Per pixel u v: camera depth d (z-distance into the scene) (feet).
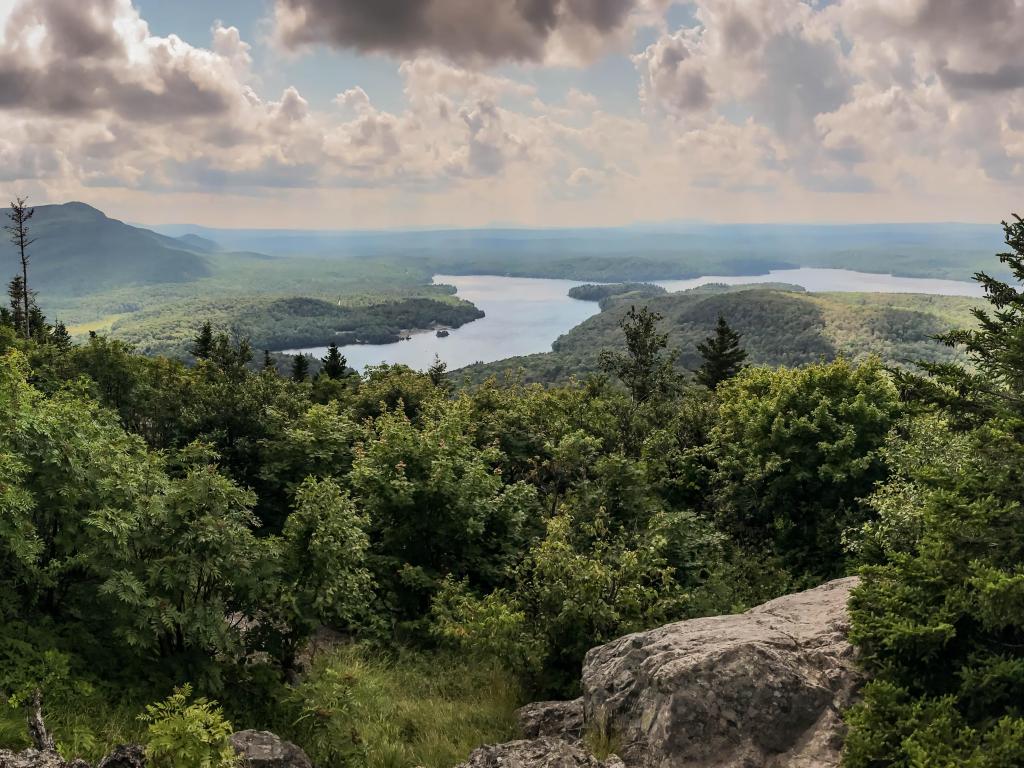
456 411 63.41
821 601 33.06
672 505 76.23
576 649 37.96
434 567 50.90
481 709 35.73
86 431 35.73
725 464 68.44
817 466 64.28
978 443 24.08
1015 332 26.00
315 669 37.86
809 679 25.61
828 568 61.36
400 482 48.11
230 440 74.84
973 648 22.85
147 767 18.67
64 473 30.60
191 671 30.14
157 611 28.63
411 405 129.70
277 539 35.12
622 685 29.17
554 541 40.68
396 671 41.19
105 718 25.99
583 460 60.75
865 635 24.48
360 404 129.59
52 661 26.84
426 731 32.63
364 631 44.98
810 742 23.75
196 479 31.83
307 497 35.88
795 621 30.81
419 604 49.14
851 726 22.21
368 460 52.21
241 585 31.68
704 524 58.95
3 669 25.80
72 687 26.84
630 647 31.12
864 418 63.62
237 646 32.09
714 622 32.07
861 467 59.57
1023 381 26.40
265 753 23.56
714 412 90.84
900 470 44.45
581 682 33.68
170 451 67.00
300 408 87.20
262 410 76.07
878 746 20.35
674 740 24.53
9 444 30.07
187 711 19.08
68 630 30.42
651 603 40.42
